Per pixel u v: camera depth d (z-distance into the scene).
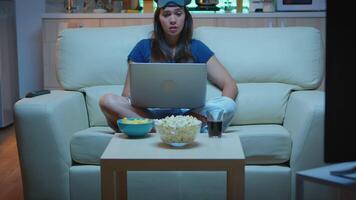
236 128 2.43
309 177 1.22
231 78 2.59
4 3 4.50
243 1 4.15
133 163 1.57
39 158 2.17
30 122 2.15
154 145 1.76
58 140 2.17
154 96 2.17
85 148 2.22
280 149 2.18
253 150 2.19
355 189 1.13
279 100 2.55
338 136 1.15
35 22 4.53
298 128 2.16
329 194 2.12
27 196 2.21
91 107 2.62
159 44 2.67
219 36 2.77
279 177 2.15
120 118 2.24
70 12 4.09
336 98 1.14
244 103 2.54
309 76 2.60
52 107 2.17
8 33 4.61
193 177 2.17
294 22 3.66
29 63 4.57
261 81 2.69
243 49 2.71
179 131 1.69
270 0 3.87
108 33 2.79
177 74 2.14
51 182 2.19
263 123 2.56
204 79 2.16
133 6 4.19
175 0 2.62
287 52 2.67
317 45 2.70
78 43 2.74
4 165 3.31
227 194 1.86
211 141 1.82
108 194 1.59
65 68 2.69
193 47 2.68
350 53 1.13
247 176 2.15
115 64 2.71
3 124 4.58
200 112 2.29
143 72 2.15
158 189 2.17
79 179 2.20
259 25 3.68
